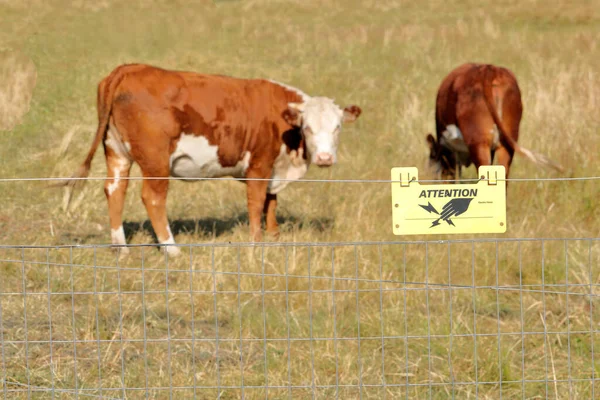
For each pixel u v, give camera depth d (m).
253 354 8.41
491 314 9.46
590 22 32.88
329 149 11.50
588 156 14.19
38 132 17.70
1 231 11.98
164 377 7.73
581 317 9.27
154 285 10.09
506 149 12.76
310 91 22.44
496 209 6.05
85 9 30.59
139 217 13.27
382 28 31.27
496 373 7.93
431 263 10.50
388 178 15.02
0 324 7.38
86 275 10.18
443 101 13.62
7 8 29.11
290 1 37.31
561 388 7.70
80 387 7.47
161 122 10.97
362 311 9.30
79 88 21.72
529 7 34.78
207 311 9.42
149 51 27.22
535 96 17.83
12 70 22.25
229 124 11.45
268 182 12.15
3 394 7.12
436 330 8.70
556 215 12.61
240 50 28.39
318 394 7.52
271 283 9.92
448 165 14.58
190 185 14.78
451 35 29.12
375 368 8.09
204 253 11.12
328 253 10.77
